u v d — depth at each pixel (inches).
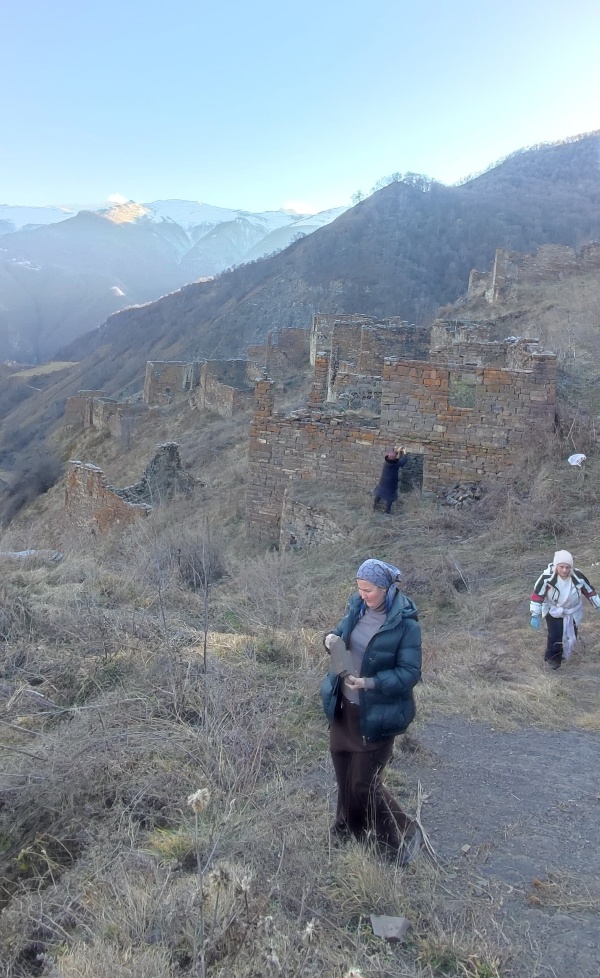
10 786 179.6
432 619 365.1
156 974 113.2
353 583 412.8
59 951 125.3
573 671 278.5
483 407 537.3
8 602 312.3
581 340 764.0
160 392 1722.4
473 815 173.5
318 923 127.5
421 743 212.4
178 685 239.3
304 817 165.3
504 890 142.9
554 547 423.8
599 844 161.8
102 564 460.8
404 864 149.5
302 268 3599.9
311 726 217.6
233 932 118.0
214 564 460.4
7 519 1341.0
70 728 212.2
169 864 146.2
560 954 124.3
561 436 530.9
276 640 288.0
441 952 122.2
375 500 539.8
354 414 607.5
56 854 162.1
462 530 480.4
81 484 866.1
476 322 903.1
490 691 251.4
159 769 186.2
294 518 573.6
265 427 618.2
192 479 813.2
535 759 205.9
